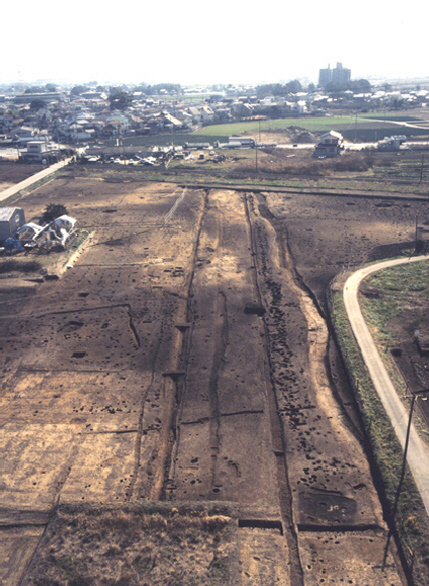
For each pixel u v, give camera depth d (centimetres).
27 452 2625
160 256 5306
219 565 2005
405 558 2016
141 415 2891
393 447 2566
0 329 3894
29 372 3328
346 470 2489
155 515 2206
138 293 4444
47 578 1975
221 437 2712
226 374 3250
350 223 6169
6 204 7500
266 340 3672
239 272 4844
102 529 2161
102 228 6300
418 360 3347
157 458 2597
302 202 7194
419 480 2359
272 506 2286
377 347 3481
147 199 7588
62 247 5488
